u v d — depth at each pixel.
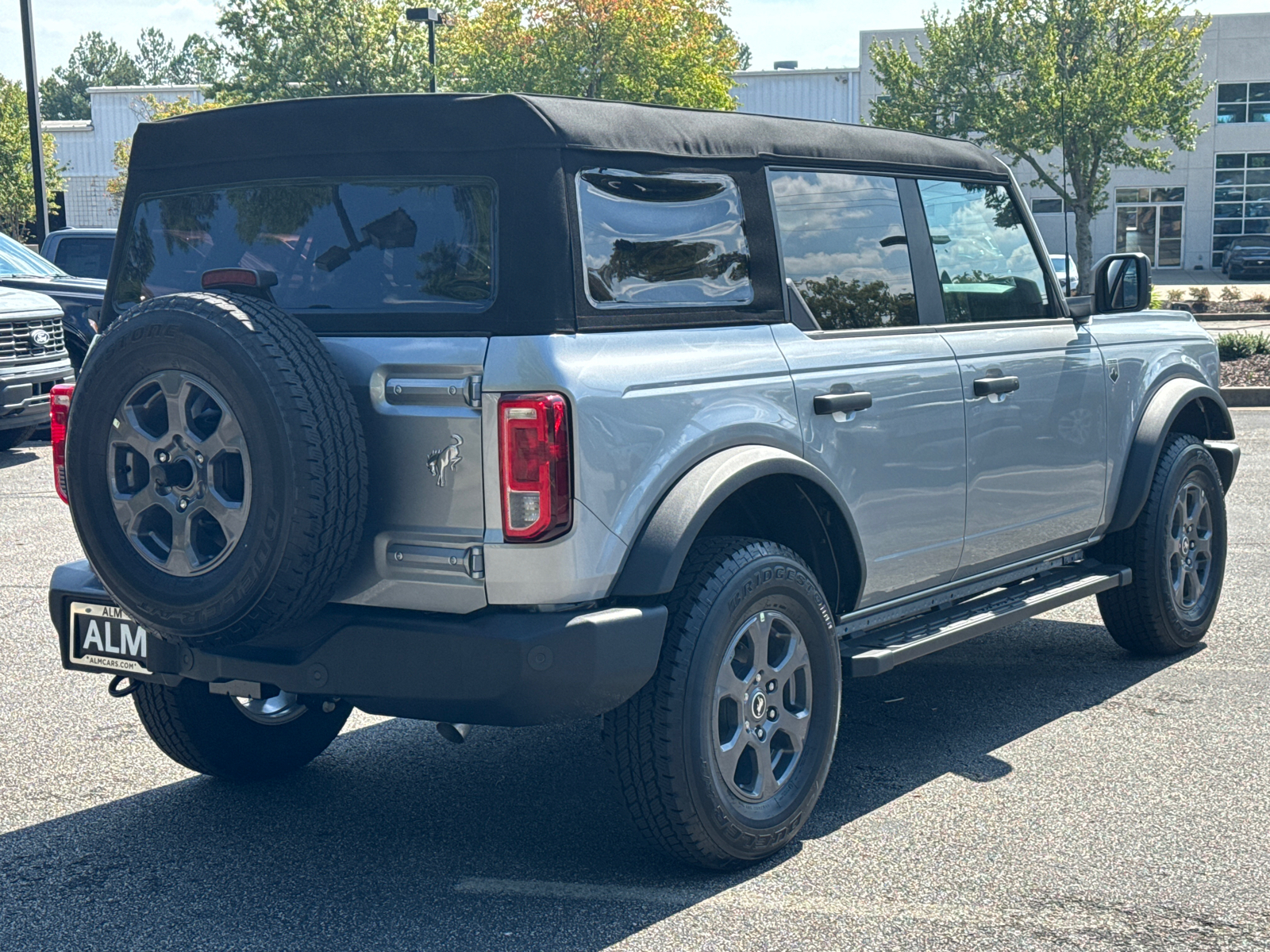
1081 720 5.18
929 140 4.92
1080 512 5.42
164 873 3.84
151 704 4.33
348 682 3.47
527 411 3.29
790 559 3.90
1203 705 5.33
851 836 4.06
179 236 4.01
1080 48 37.44
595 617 3.40
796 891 3.67
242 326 3.25
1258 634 6.40
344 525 3.29
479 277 3.49
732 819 3.68
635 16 39.25
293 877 3.81
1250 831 4.05
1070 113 36.56
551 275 3.41
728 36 43.25
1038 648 6.31
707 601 3.63
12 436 13.13
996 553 5.00
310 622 3.52
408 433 3.41
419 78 43.97
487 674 3.33
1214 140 53.81
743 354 3.88
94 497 3.43
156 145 4.07
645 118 3.77
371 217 3.65
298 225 3.77
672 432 3.60
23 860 3.94
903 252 4.66
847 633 4.43
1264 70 53.16
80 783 4.59
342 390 3.33
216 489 3.28
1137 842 3.98
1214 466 6.13
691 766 3.57
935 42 39.25
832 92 53.97
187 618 3.34
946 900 3.61
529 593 3.36
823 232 4.32
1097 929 3.42
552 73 39.94
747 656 3.81
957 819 4.19
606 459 3.42
